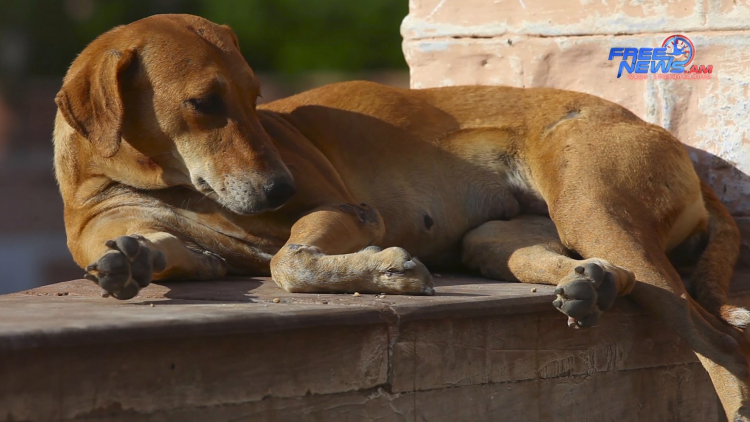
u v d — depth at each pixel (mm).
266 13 43344
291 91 37375
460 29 10734
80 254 7902
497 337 6492
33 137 40031
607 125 8289
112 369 4957
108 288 5887
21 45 45094
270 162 7355
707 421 7992
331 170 8195
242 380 5363
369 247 6828
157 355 5090
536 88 9086
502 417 6551
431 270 8828
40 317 5332
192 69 7359
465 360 6320
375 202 8406
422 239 8539
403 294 6582
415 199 8500
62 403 4816
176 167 7582
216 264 7703
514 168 8688
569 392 6941
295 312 5582
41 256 26000
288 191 7316
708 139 9273
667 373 7621
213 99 7344
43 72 45812
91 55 7473
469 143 8742
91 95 7309
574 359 6957
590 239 7473
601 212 7531
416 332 6055
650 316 7422
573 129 8320
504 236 8117
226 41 7773
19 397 4688
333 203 7680
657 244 7516
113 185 7887
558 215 7770
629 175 7797
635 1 9562
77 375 4855
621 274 6812
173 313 5500
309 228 7195
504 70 10445
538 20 10141
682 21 9297
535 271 7496
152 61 7375
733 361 6758
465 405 6340
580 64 9938
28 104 40312
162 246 7074
